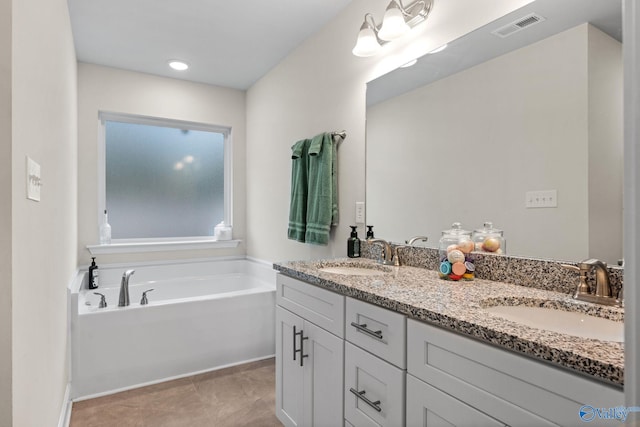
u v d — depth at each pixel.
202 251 3.62
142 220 3.46
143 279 3.30
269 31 2.59
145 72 3.33
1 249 0.86
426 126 1.76
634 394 0.48
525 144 1.35
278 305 1.87
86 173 3.11
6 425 0.86
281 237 3.11
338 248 2.36
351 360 1.31
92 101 3.13
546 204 1.28
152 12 2.32
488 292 1.21
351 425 1.31
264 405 2.06
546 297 1.14
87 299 2.70
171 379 2.37
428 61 1.75
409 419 1.06
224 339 2.57
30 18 1.11
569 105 1.22
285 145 3.03
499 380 0.82
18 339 0.93
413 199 1.83
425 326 1.00
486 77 1.49
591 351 0.69
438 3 1.71
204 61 3.09
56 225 1.66
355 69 2.22
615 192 1.09
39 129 1.25
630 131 0.49
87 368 2.15
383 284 1.35
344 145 2.32
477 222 1.52
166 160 3.56
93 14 2.34
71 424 1.86
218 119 3.68
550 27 1.28
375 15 2.05
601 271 1.06
